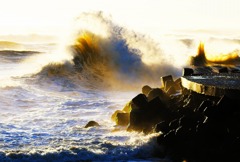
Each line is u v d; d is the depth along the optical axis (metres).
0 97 24.47
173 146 14.08
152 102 16.31
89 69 37.59
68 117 20.05
